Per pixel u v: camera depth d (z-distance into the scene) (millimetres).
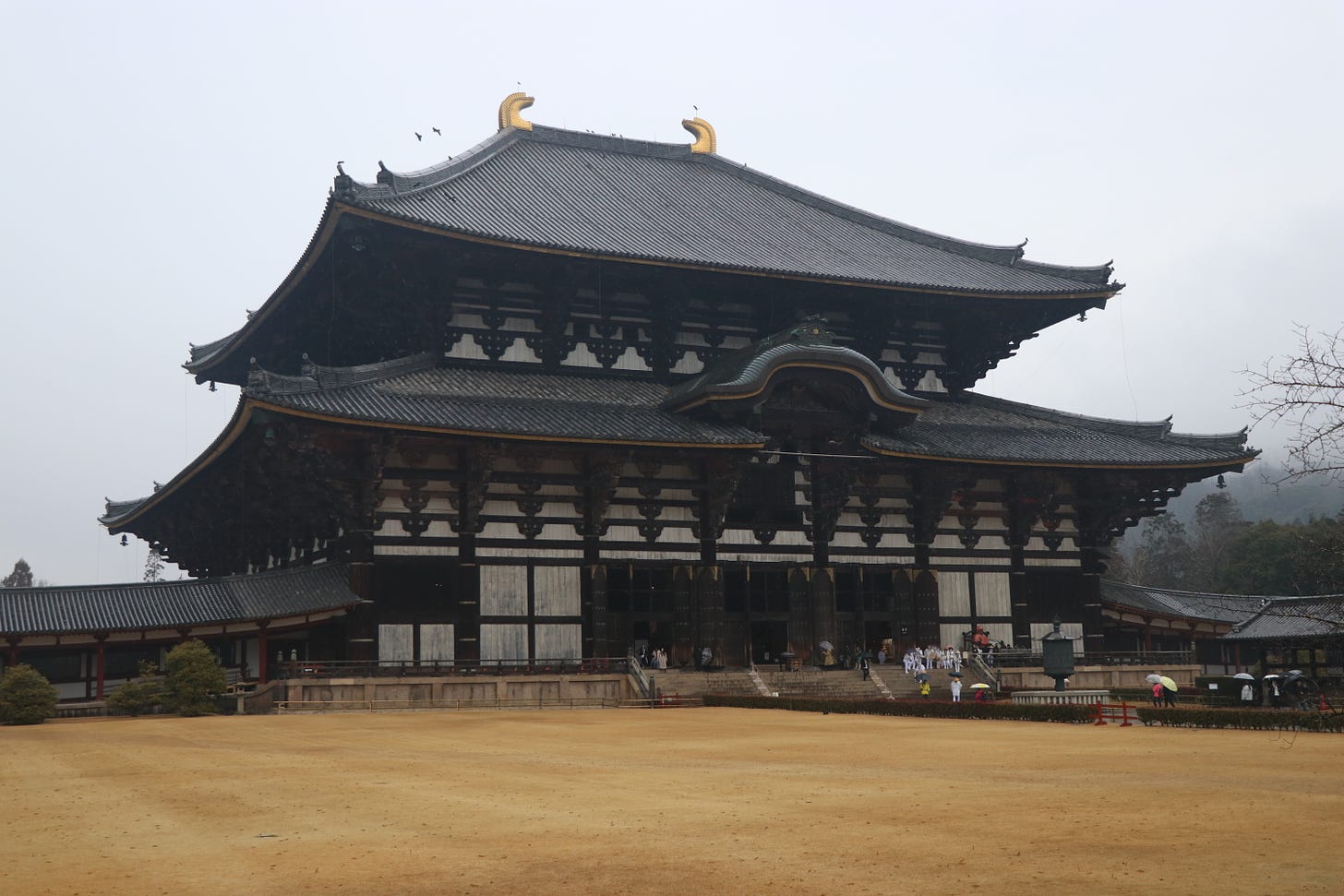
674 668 62125
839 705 50281
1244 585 116438
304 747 33906
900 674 64062
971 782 24875
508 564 60000
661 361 69062
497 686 55719
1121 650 82000
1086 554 73562
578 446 59156
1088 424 76188
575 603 60969
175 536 83188
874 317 73875
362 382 58219
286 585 58406
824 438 66312
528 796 23016
